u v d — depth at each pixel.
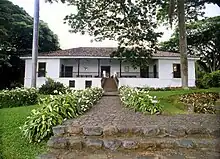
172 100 9.41
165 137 4.11
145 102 6.79
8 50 23.84
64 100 5.61
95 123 4.62
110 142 3.80
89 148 3.78
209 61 32.44
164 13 15.23
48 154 3.55
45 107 4.94
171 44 30.91
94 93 10.57
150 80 22.31
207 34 28.83
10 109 7.12
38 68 22.48
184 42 13.11
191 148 3.78
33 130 4.12
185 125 4.49
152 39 16.05
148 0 14.66
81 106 6.55
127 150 3.74
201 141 3.87
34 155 3.68
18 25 24.28
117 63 25.22
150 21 15.67
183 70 12.98
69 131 4.16
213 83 18.83
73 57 22.58
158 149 3.77
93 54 23.27
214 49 30.77
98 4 14.83
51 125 4.24
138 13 15.11
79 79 22.05
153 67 24.70
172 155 3.49
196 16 14.95
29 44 25.81
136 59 16.92
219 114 2.97
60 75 22.94
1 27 20.66
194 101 8.28
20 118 5.54
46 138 4.12
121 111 7.12
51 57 22.41
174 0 12.66
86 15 15.25
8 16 22.20
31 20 26.94
